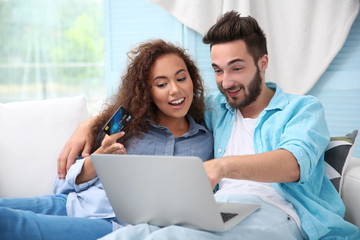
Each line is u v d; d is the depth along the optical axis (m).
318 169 1.53
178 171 1.05
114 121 1.46
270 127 1.53
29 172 1.71
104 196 1.47
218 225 1.09
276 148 1.49
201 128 1.66
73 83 4.44
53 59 4.35
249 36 1.53
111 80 2.74
